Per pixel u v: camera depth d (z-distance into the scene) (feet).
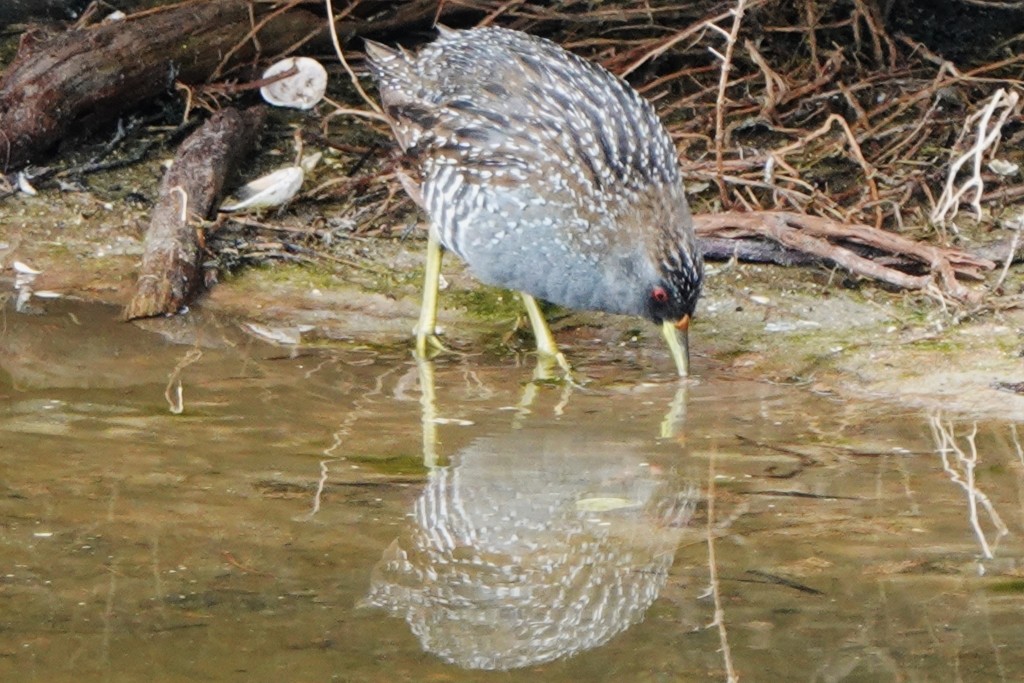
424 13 48.80
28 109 42.19
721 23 47.98
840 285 37.91
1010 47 48.83
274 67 46.37
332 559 24.86
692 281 33.94
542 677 21.27
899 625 22.72
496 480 28.12
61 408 31.17
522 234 34.37
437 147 35.65
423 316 36.04
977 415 31.83
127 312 36.55
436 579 24.22
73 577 24.06
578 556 25.16
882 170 42.55
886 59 48.01
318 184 42.80
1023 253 38.52
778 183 41.57
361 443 29.91
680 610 23.36
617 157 34.12
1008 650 21.90
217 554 24.94
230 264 38.99
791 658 21.83
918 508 26.96
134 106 45.21
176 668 21.44
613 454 29.50
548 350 35.60
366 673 21.44
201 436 29.94
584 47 49.08
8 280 38.06
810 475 28.53
